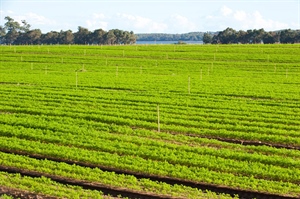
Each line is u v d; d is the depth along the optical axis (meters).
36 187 19.53
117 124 31.42
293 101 39.91
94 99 39.78
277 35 163.75
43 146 25.16
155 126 30.31
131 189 19.88
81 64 72.75
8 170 22.08
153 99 39.91
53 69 66.31
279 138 27.41
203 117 32.78
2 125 29.77
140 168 21.88
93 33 179.38
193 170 21.81
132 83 50.22
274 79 55.72
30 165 22.27
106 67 69.19
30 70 64.38
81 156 23.36
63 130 28.58
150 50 94.75
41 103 38.22
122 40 188.25
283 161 22.86
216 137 28.55
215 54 85.56
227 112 34.94
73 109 35.28
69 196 18.72
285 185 20.27
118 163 22.52
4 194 18.80
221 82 52.16
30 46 105.19
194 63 74.62
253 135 28.05
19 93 42.69
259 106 37.44
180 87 47.47
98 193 19.17
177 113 34.88
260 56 81.75
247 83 51.34
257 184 20.25
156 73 63.38
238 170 21.72
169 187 19.69
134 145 25.44
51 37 182.00
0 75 56.88
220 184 20.45
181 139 27.38
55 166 22.08
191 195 18.98
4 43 186.00
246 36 168.00
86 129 29.05
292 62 75.75
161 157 23.41
